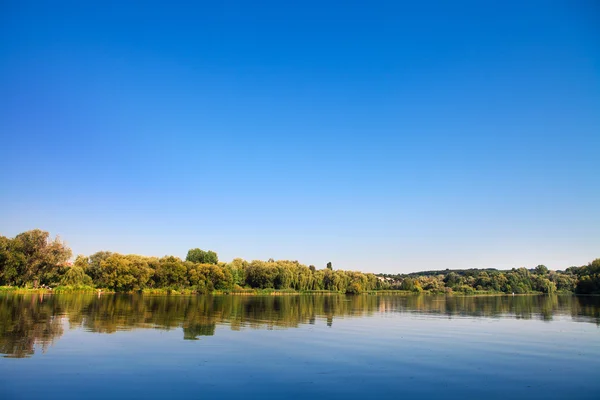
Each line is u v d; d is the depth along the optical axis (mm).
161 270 136625
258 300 106438
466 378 24062
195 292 138750
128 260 130250
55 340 33531
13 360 26406
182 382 22391
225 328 43406
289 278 171500
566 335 41625
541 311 76250
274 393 20797
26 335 35594
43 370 24203
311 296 148625
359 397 20359
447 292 197500
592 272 165500
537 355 30797
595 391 21797
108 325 43375
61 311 57562
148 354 28953
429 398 20375
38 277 110812
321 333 41094
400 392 21250
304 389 21531
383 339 37719
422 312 71875
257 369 25469
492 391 21641
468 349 32969
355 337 38750
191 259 168375
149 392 20594
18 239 105375
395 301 115562
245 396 20281
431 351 31984
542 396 20906
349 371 25328
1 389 20609
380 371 25453
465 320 57094
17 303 70312
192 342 34031
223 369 25312
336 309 76375
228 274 150625
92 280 135750
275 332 41188
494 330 45438
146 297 106875
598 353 31703
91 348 30547
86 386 21344
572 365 27578
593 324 52562
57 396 19750
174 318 52281
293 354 30031
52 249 109875
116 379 22672
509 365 27438
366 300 120188
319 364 27047
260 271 165750
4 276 103812
